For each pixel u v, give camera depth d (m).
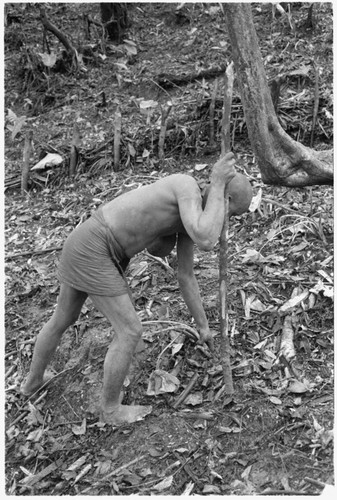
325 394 3.86
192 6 8.15
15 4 8.67
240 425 3.81
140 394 4.21
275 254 4.91
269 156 3.53
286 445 3.67
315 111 5.88
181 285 4.12
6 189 6.68
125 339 3.78
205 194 3.68
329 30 7.02
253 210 5.29
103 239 3.71
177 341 4.37
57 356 4.72
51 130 7.13
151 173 6.23
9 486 3.99
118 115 6.29
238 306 4.53
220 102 6.34
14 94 7.78
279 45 7.02
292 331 4.24
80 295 4.08
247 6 3.31
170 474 3.70
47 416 4.34
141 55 7.71
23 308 5.26
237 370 4.12
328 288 4.41
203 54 7.37
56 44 8.17
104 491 3.73
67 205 6.22
